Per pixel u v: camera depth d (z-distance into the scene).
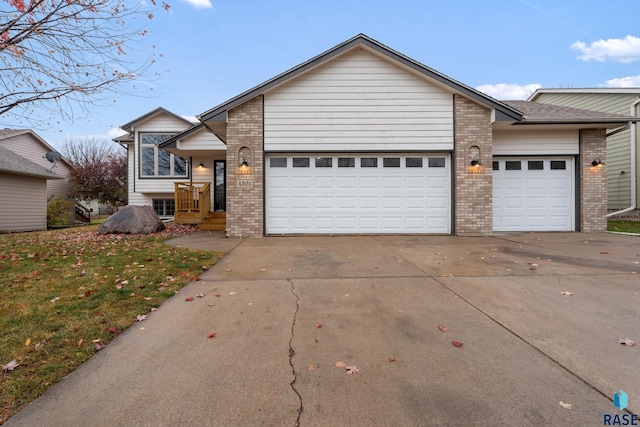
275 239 8.35
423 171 9.11
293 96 8.97
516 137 9.77
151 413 1.82
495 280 4.34
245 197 8.86
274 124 8.95
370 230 9.12
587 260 5.53
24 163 15.58
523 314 3.18
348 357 2.40
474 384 2.06
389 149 8.98
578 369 2.22
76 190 23.34
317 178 9.10
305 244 7.45
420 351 2.49
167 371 2.23
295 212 9.09
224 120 8.82
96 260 5.59
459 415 1.78
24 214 15.20
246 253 6.34
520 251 6.41
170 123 15.74
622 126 9.40
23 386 2.05
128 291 3.87
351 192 9.10
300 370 2.23
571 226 9.81
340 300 3.60
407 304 3.47
